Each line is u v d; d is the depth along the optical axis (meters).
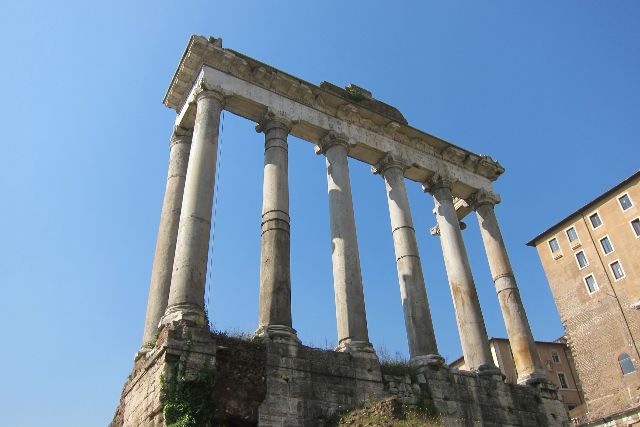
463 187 28.84
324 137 24.52
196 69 22.80
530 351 24.03
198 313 16.62
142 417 15.43
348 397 17.50
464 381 20.69
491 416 20.34
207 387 14.95
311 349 17.94
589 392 48.59
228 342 16.56
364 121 26.00
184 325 15.96
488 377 21.59
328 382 17.45
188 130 23.62
